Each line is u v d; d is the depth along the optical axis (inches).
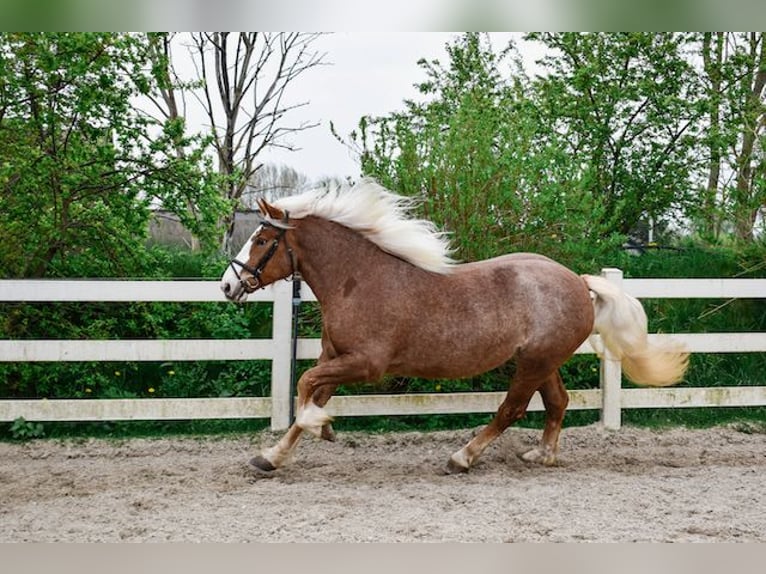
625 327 231.8
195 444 260.2
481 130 283.7
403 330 213.6
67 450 253.9
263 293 271.4
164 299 264.1
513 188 278.2
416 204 276.1
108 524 183.5
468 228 275.9
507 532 179.0
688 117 415.2
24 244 306.5
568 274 226.5
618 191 423.2
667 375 236.7
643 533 179.8
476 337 215.8
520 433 271.1
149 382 304.0
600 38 419.5
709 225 403.9
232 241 482.0
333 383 213.0
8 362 284.0
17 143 298.4
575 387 305.9
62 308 305.4
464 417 287.4
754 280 287.3
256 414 267.4
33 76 290.4
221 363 309.3
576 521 187.5
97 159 296.7
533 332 219.8
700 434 277.9
